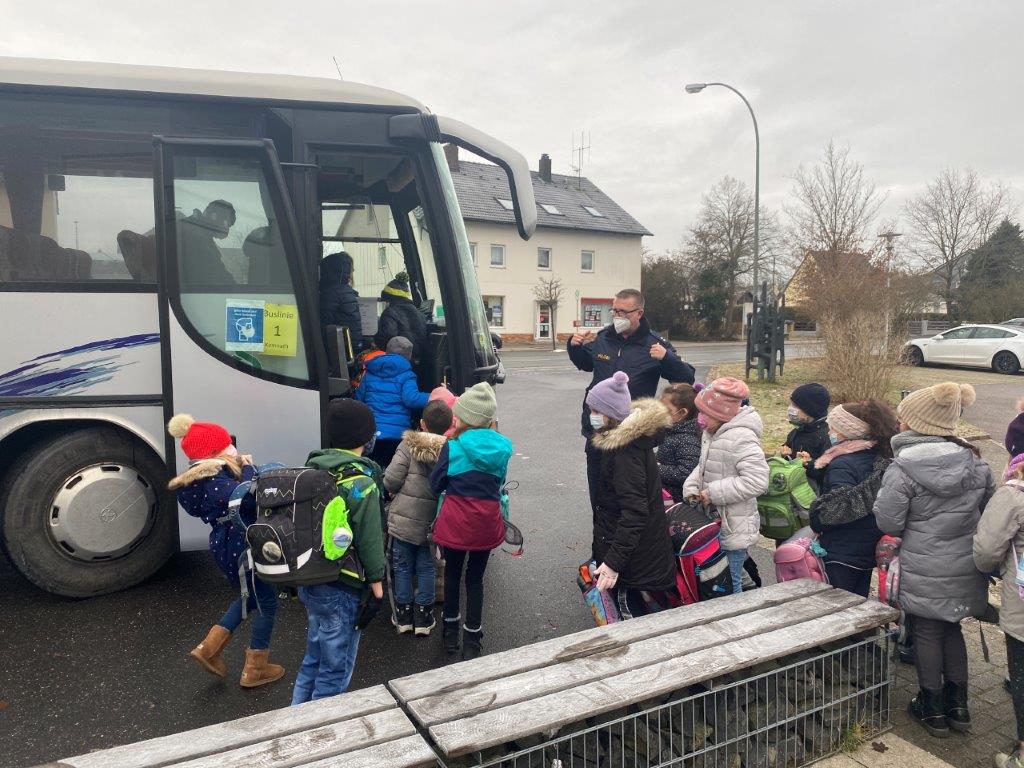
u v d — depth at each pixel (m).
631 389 5.06
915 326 39.34
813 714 3.25
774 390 16.41
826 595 3.64
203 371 4.78
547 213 43.03
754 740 3.16
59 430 4.88
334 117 4.97
